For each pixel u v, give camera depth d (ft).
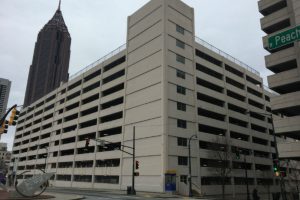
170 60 164.25
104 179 185.88
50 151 266.98
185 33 180.45
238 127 199.31
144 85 170.40
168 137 149.48
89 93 226.99
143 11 188.34
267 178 206.39
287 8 130.41
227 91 205.36
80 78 248.93
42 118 309.63
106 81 214.48
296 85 124.57
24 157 337.72
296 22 120.67
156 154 149.59
